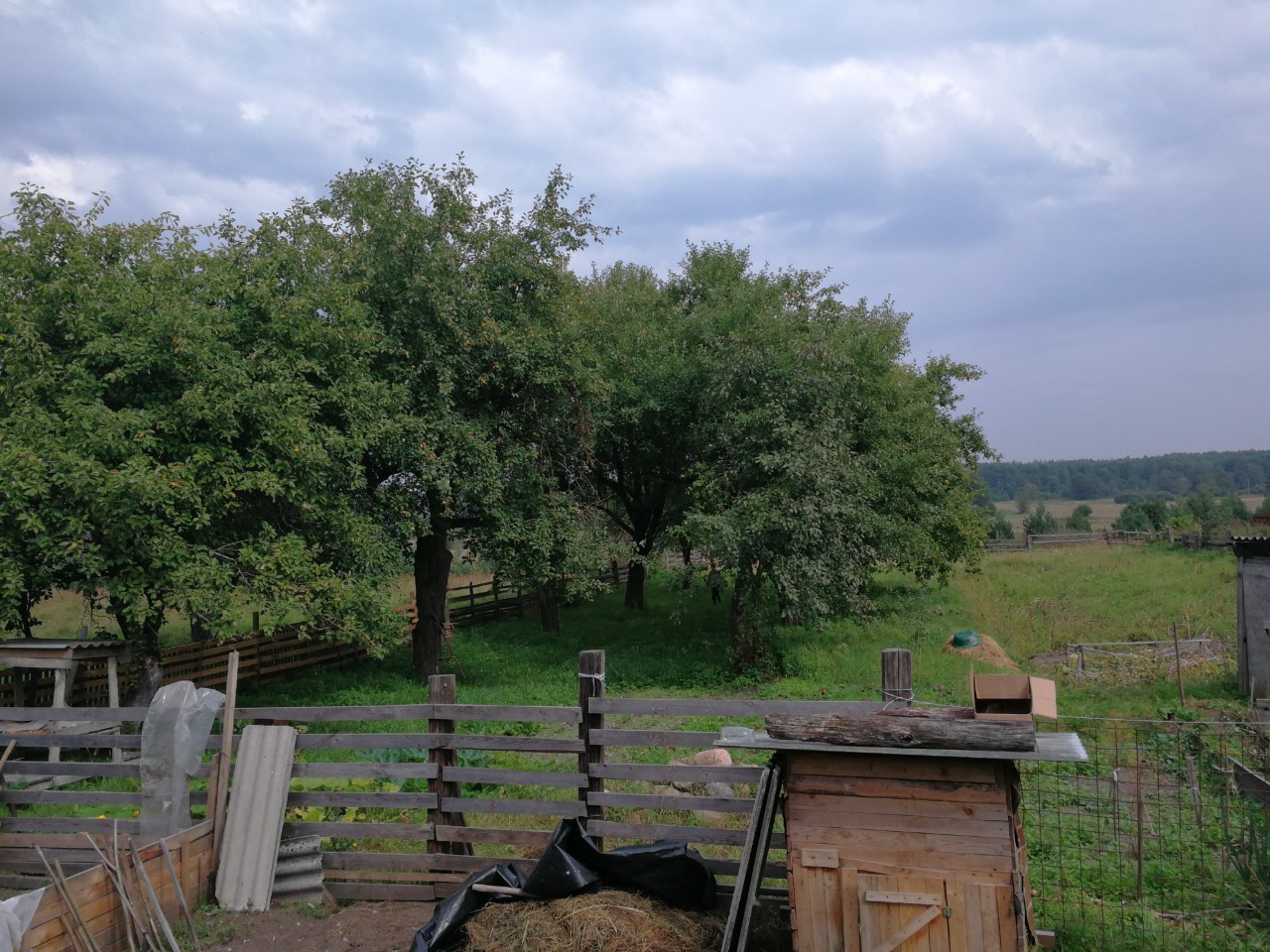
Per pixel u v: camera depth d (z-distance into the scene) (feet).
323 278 47.29
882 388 67.46
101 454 34.40
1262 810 22.53
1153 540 135.54
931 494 71.51
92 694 45.65
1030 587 92.12
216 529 41.01
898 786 15.20
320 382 45.47
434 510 56.54
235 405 37.91
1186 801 26.89
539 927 17.17
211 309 40.11
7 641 34.96
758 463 57.57
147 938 17.83
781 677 55.47
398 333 51.16
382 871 21.50
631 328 72.43
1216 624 64.28
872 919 14.93
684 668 59.52
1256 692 45.83
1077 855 23.17
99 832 23.02
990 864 14.66
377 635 44.65
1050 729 37.52
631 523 91.35
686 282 82.28
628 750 35.40
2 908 15.44
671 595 101.14
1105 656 56.44
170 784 21.81
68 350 37.81
